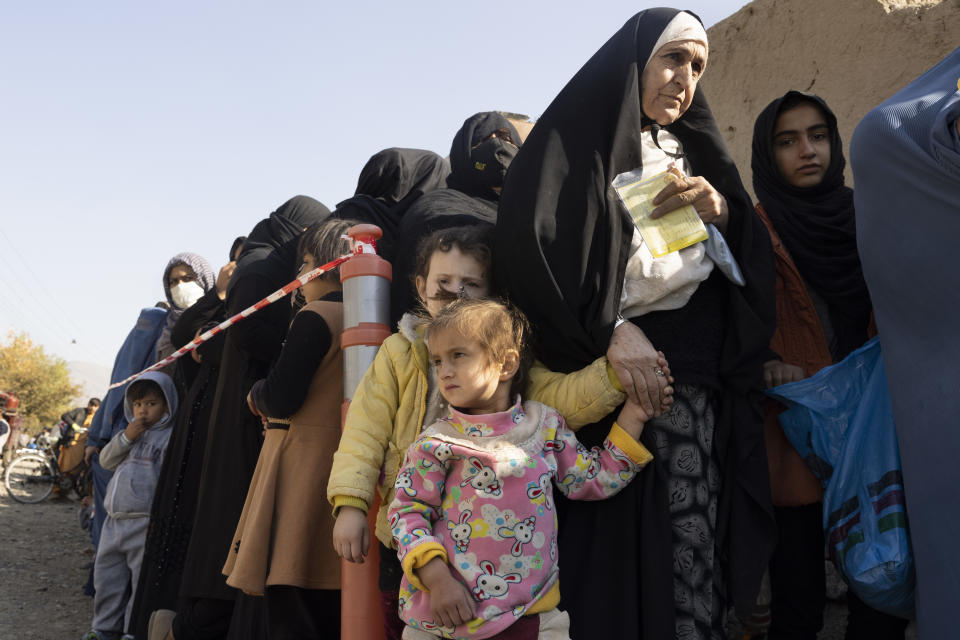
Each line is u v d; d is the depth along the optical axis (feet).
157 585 11.84
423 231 9.30
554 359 7.30
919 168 6.59
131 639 12.36
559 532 7.02
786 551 8.63
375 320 8.07
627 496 6.98
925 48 13.02
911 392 6.66
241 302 11.12
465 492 6.30
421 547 6.07
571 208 7.18
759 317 7.73
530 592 6.15
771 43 15.49
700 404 7.37
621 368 6.74
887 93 13.44
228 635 9.68
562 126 7.38
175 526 12.06
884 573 6.78
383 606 7.56
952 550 6.18
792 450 8.32
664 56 7.47
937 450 6.36
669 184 7.32
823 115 9.87
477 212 10.02
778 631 8.77
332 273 9.84
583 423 6.98
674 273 7.18
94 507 18.03
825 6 14.52
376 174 11.91
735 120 16.07
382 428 7.25
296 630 8.71
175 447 12.58
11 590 18.40
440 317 6.55
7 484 40.16
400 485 6.48
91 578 17.72
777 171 9.92
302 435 9.01
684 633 6.94
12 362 166.50
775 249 9.38
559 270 7.09
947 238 6.39
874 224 7.02
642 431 7.07
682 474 7.15
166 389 14.94
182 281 16.66
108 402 17.94
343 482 6.90
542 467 6.43
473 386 6.41
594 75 7.50
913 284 6.64
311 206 13.44
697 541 7.11
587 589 6.83
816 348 9.07
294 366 8.79
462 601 5.93
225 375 11.37
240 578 8.51
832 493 7.45
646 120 7.82
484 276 7.46
